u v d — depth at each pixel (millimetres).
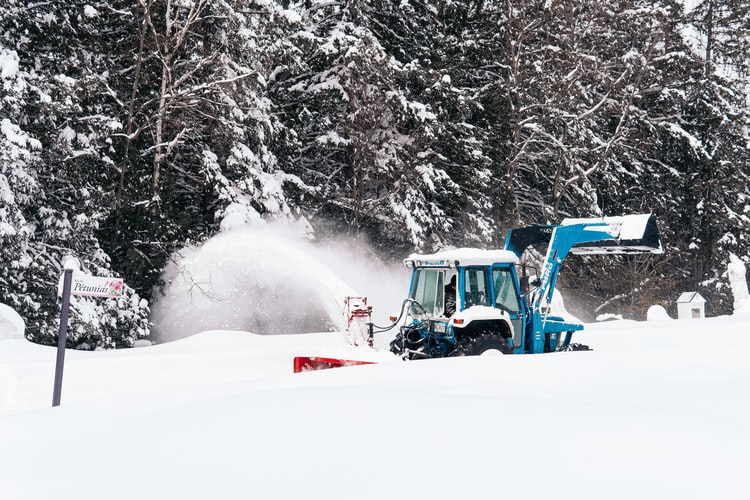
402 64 29094
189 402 5172
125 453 3869
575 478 3172
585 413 4191
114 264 22688
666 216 40688
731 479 3125
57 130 20375
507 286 10492
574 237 10852
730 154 40562
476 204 28984
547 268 10688
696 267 42094
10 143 17031
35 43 21125
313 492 3156
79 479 3531
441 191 29156
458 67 32062
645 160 41500
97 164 21375
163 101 21656
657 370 6648
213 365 11133
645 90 36719
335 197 27625
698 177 40938
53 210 20281
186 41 22875
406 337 10547
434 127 26219
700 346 8633
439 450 3572
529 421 3990
